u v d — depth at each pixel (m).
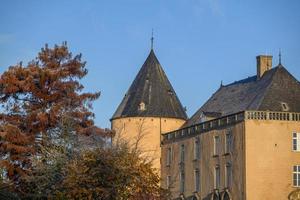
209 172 70.44
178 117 87.75
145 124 86.00
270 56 73.25
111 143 38.34
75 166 33.72
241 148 63.62
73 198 32.88
